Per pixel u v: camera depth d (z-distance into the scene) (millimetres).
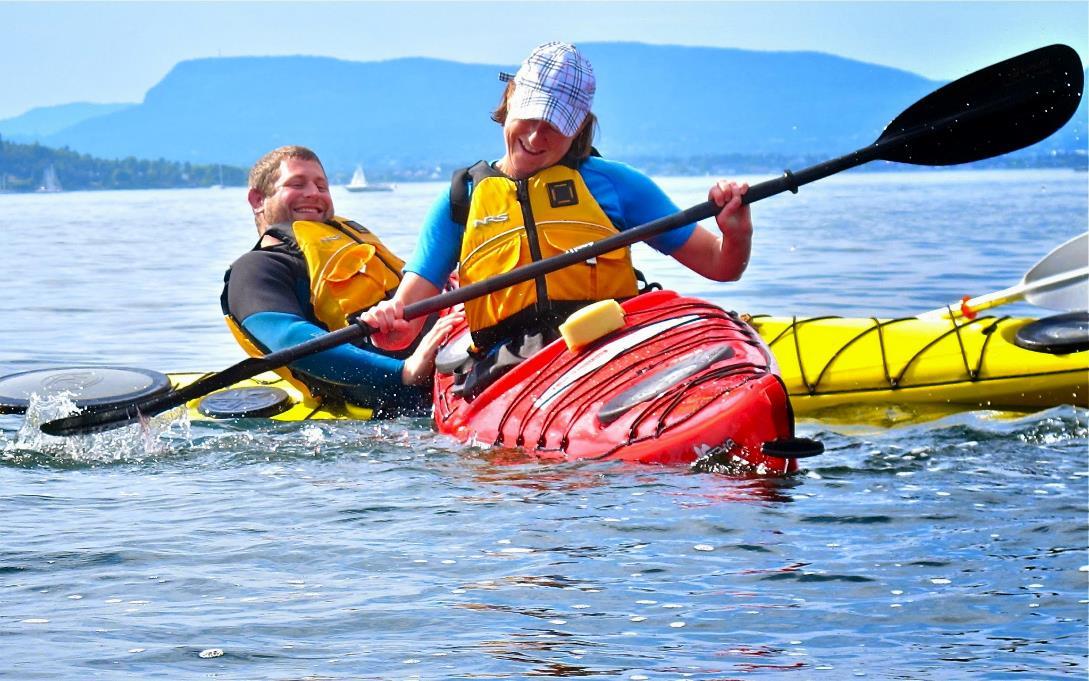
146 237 28703
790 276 14617
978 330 6770
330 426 6367
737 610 3373
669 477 4781
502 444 5449
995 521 4203
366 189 151625
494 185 5812
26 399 6535
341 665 2984
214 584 3629
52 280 16672
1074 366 6410
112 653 3055
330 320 6789
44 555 3938
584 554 3881
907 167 122812
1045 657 3010
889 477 4879
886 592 3500
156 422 6355
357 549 3971
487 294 5668
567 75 5672
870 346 6750
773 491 4605
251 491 4840
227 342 10625
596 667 2967
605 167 5898
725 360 5121
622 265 5781
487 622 3291
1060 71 5895
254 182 7281
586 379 5328
